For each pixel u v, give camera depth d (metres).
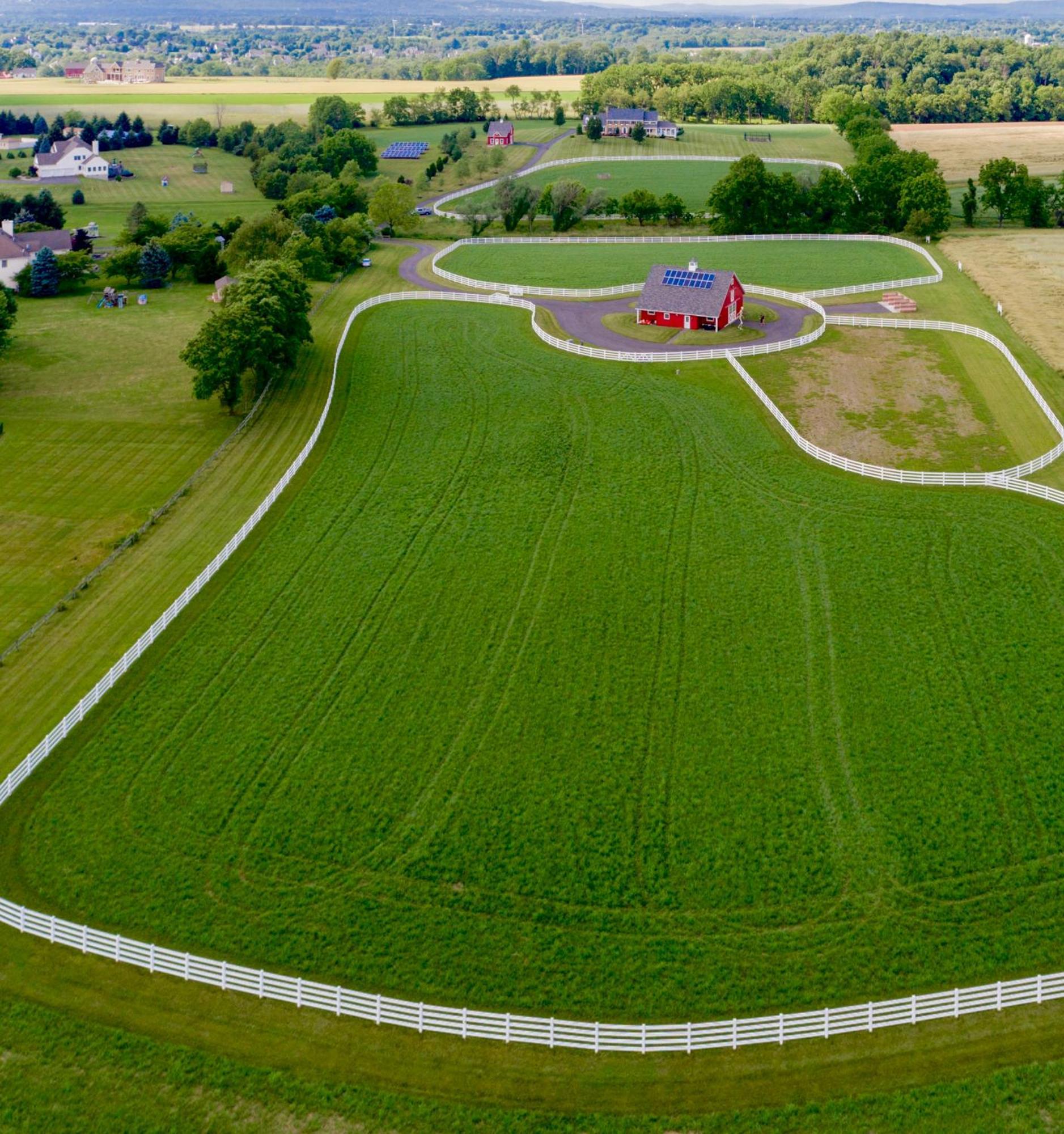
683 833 49.69
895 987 42.56
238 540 73.62
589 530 75.94
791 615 65.88
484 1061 40.50
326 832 49.94
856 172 181.12
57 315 130.38
